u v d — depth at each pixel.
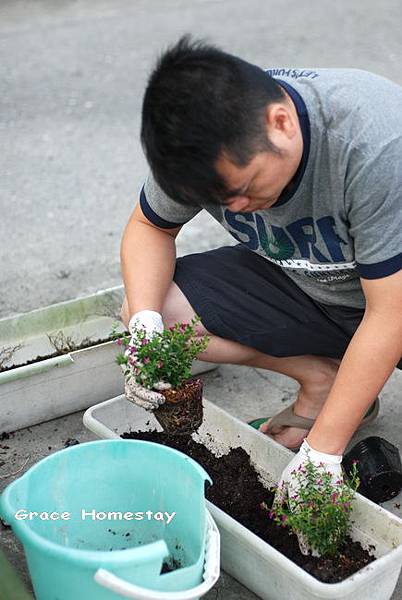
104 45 6.60
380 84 1.93
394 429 2.62
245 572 2.02
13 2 7.73
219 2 7.70
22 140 5.03
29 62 6.31
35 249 3.80
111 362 2.69
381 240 1.88
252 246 2.28
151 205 2.30
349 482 2.10
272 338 2.39
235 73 1.67
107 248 3.80
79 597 1.73
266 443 2.31
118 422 2.46
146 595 1.63
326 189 1.94
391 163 1.83
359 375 1.94
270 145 1.70
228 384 2.88
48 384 2.62
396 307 1.91
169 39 6.64
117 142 4.98
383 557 1.84
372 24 6.98
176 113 1.63
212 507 2.01
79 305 2.95
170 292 2.39
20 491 1.87
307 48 6.42
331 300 2.29
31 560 1.78
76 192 4.37
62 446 2.58
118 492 2.07
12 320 2.87
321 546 1.99
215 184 1.67
